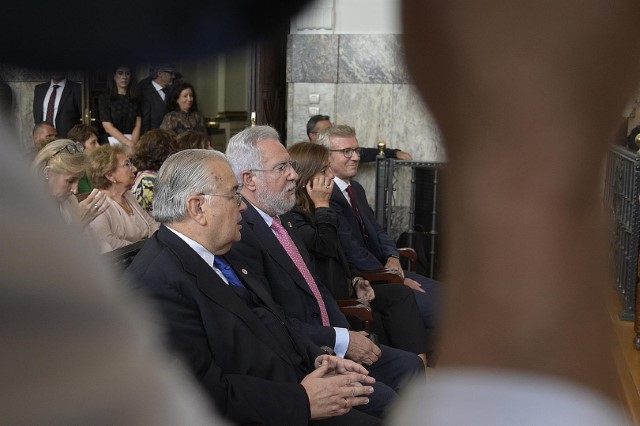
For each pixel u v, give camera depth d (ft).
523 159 0.92
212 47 0.80
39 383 0.75
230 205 9.68
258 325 9.49
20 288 0.75
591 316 0.93
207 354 8.68
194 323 8.79
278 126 15.39
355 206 16.79
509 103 0.89
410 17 0.89
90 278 0.81
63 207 0.83
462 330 0.96
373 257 15.84
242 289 10.28
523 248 0.94
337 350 11.69
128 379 0.81
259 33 0.82
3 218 0.75
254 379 8.91
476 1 0.88
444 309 0.97
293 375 9.57
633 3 0.85
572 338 0.93
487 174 0.93
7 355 0.74
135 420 0.81
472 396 0.94
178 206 9.43
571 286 0.93
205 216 9.54
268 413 8.80
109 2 0.76
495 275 0.94
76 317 0.78
